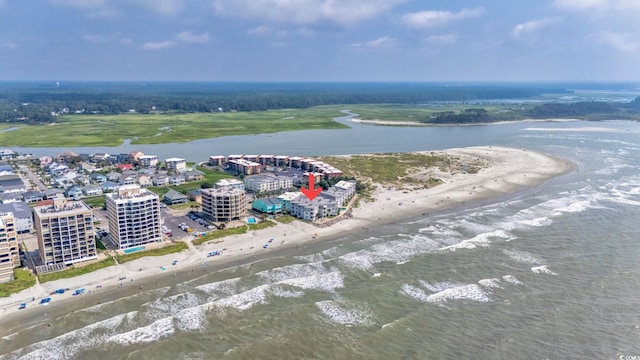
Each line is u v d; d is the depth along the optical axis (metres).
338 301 133.50
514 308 128.88
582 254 163.88
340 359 108.25
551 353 109.19
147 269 154.25
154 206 173.88
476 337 115.94
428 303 132.12
